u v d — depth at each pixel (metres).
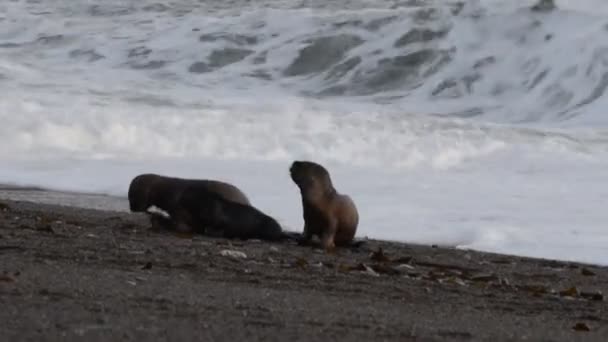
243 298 15.09
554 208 37.25
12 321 11.50
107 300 13.62
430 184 43.00
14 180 41.75
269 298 15.37
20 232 22.97
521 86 73.69
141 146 51.09
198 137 52.09
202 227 26.00
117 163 46.81
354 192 40.41
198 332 11.68
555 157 50.88
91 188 40.41
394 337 12.54
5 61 72.50
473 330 13.70
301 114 56.62
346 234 25.75
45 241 21.47
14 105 54.38
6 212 28.59
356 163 49.75
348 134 53.44
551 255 28.88
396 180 44.09
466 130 55.47
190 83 72.50
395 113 59.62
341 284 18.09
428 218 34.62
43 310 12.37
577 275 23.92
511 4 81.25
